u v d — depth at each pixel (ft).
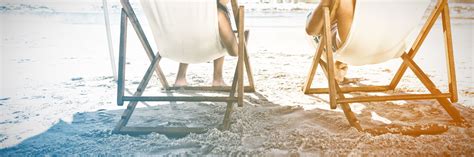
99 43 17.49
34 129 6.52
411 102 8.06
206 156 5.26
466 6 29.94
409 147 5.42
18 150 5.56
